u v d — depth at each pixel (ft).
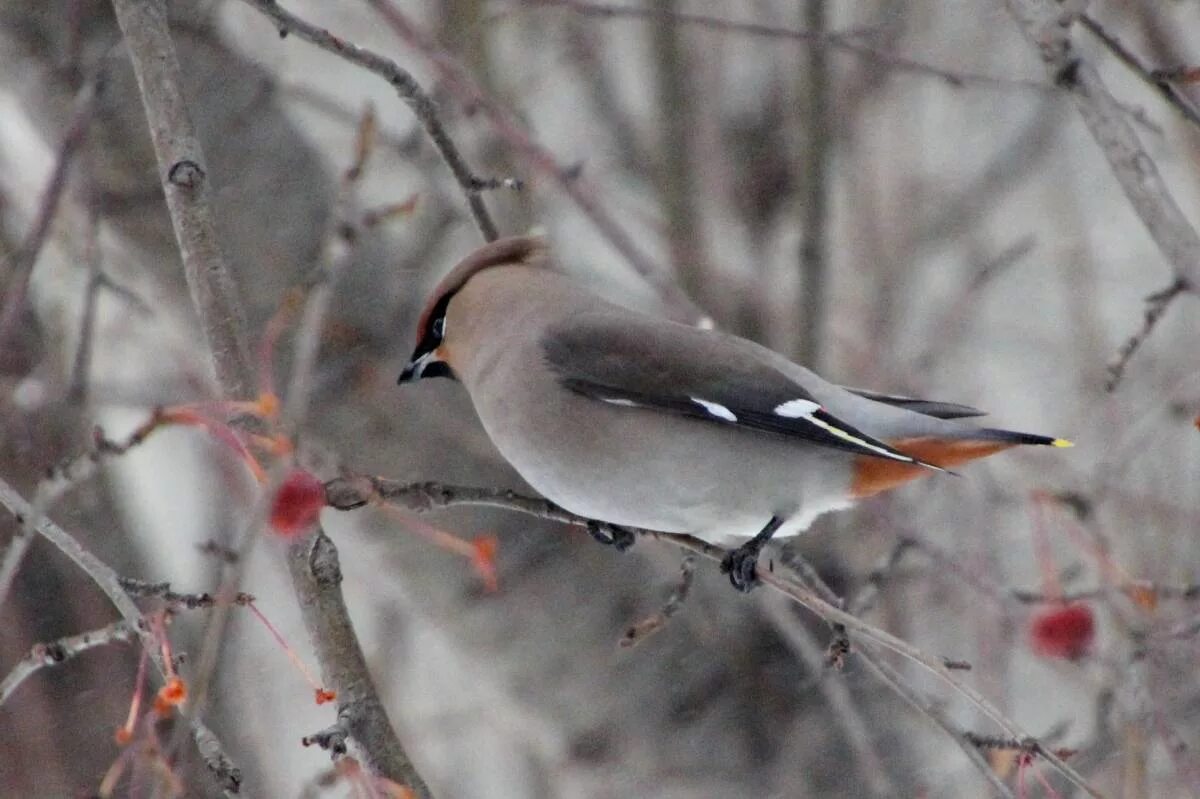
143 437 19.70
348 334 34.65
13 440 35.22
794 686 38.09
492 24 43.73
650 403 30.89
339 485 24.21
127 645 35.01
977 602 37.40
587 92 49.16
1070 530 29.63
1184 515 38.47
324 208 34.81
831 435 30.58
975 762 24.53
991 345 51.67
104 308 36.99
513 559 36.70
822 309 44.32
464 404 35.63
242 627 43.39
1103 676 30.25
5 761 33.53
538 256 33.73
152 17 25.89
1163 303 23.40
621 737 37.32
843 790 37.55
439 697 45.42
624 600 37.37
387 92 48.70
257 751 42.22
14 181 36.91
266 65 36.58
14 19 33.71
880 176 48.75
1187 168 43.09
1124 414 45.06
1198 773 27.91
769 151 47.32
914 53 49.21
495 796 44.19
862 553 40.73
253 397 24.23
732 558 31.35
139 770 21.22
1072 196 51.62
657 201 46.78
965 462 31.37
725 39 47.06
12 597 34.58
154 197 34.12
